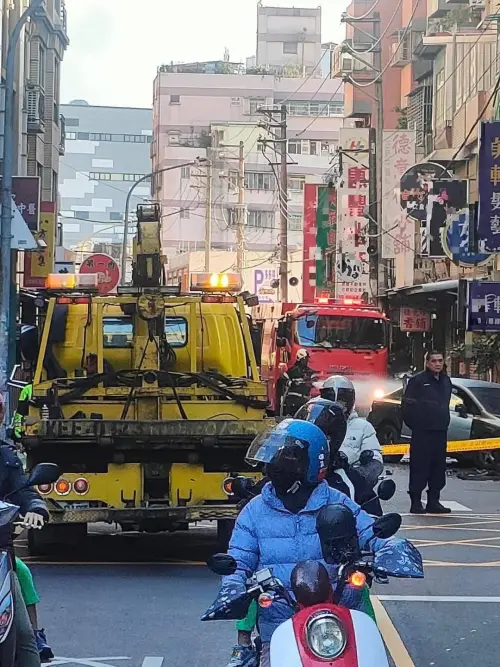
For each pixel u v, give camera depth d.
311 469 5.40
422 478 15.97
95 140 130.62
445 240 28.84
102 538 14.08
